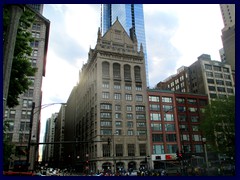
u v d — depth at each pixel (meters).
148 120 76.62
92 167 72.50
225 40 108.81
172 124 79.25
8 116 55.69
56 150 183.25
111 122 72.81
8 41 11.84
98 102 73.62
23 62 18.91
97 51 80.25
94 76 81.44
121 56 83.12
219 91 92.81
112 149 69.56
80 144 96.12
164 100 81.69
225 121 44.12
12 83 18.38
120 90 78.00
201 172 29.36
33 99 59.19
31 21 19.47
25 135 55.66
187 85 101.88
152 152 73.25
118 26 88.69
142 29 164.12
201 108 86.12
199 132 82.19
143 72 84.19
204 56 100.81
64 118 173.38
